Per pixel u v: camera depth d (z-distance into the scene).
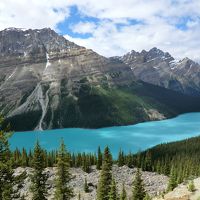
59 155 52.47
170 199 73.38
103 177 78.62
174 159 196.12
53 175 121.25
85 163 154.50
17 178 34.50
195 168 161.38
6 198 32.56
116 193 76.19
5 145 31.70
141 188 78.12
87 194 118.25
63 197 51.59
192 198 71.19
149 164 175.25
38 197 47.03
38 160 47.78
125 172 157.88
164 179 151.00
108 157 79.25
